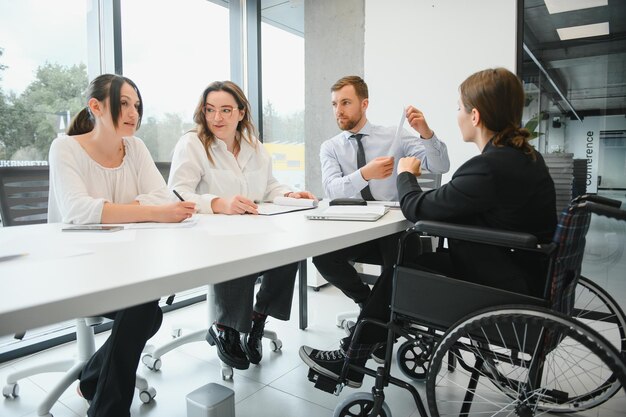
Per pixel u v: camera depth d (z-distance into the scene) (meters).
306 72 3.33
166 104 2.79
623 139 2.35
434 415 0.96
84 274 0.54
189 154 1.72
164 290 0.54
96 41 2.40
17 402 1.58
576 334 0.81
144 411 1.51
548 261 0.96
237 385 1.69
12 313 0.40
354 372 1.28
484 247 1.03
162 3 2.72
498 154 1.01
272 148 3.65
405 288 1.06
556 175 2.51
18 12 2.04
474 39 2.63
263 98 3.56
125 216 1.12
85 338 1.62
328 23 3.20
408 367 1.73
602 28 2.35
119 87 1.39
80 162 1.40
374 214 1.18
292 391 1.64
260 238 0.85
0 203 1.47
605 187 2.42
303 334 2.22
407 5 2.84
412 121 1.82
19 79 2.06
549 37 2.47
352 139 2.20
